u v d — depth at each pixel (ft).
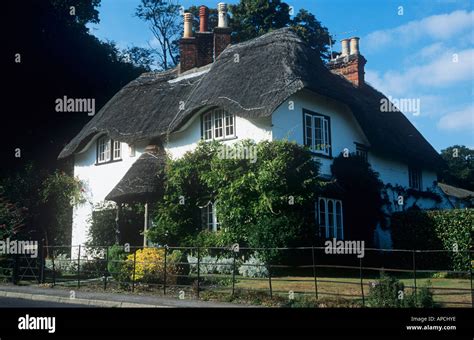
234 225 53.52
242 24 119.85
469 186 171.53
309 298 36.06
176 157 64.18
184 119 62.44
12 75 87.25
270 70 58.80
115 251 50.24
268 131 56.18
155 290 43.29
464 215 53.01
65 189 75.97
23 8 87.45
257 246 50.03
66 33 96.22
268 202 50.67
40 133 91.35
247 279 46.78
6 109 86.74
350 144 68.33
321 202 58.90
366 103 78.64
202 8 79.92
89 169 76.54
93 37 105.09
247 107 55.77
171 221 58.80
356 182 64.54
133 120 70.33
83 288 46.44
